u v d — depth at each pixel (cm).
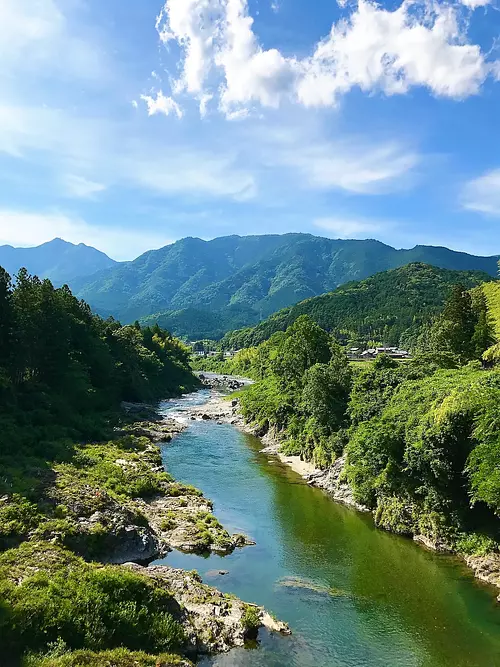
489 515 3584
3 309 6888
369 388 5506
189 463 6325
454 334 7956
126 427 8056
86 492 3822
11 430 5309
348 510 4606
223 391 16425
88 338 10019
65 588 2323
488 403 3556
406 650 2481
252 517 4412
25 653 1972
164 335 19162
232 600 2861
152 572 3072
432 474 3809
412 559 3531
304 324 8638
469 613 2809
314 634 2609
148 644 2292
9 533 2900
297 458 6469
